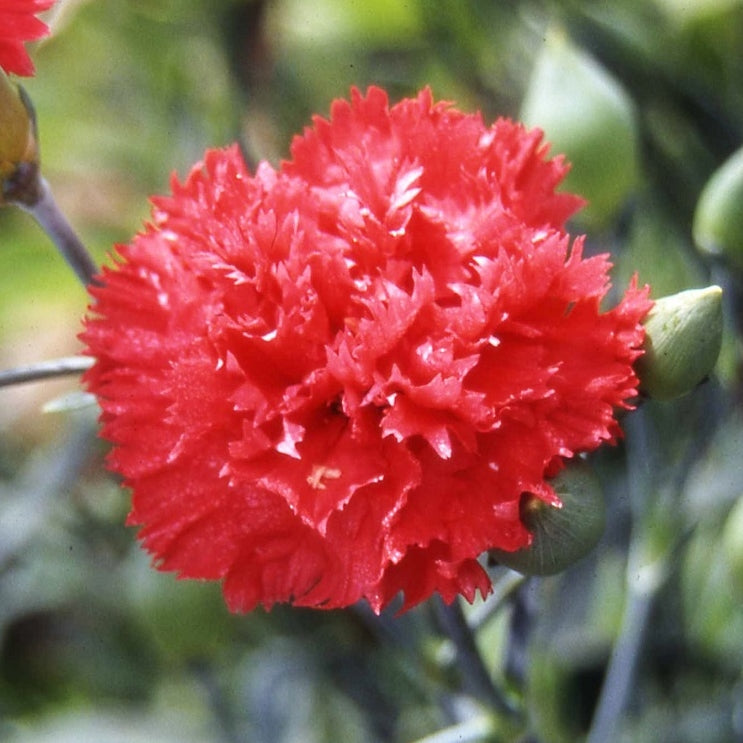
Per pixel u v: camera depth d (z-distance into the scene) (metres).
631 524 0.31
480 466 0.22
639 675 0.28
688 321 0.23
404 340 0.22
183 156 0.33
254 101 0.33
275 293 0.23
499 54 0.33
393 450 0.22
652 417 0.28
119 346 0.23
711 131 0.32
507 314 0.22
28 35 0.24
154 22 0.33
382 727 0.31
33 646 0.37
